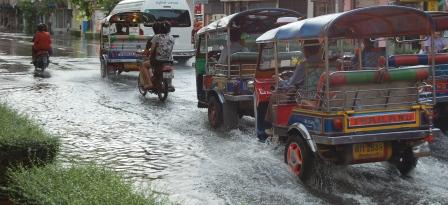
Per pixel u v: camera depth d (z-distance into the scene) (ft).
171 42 47.57
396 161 24.88
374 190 22.56
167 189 22.57
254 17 35.37
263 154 28.04
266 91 28.35
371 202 20.99
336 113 21.76
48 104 45.16
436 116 31.12
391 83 22.54
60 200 14.74
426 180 23.94
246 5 127.54
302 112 23.26
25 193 16.11
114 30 72.90
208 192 22.30
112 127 36.06
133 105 45.16
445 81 30.63
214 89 35.22
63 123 37.24
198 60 39.04
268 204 20.77
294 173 23.98
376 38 26.71
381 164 26.30
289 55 30.17
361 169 25.53
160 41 47.14
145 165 26.61
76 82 60.90
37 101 46.62
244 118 39.22
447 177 24.40
